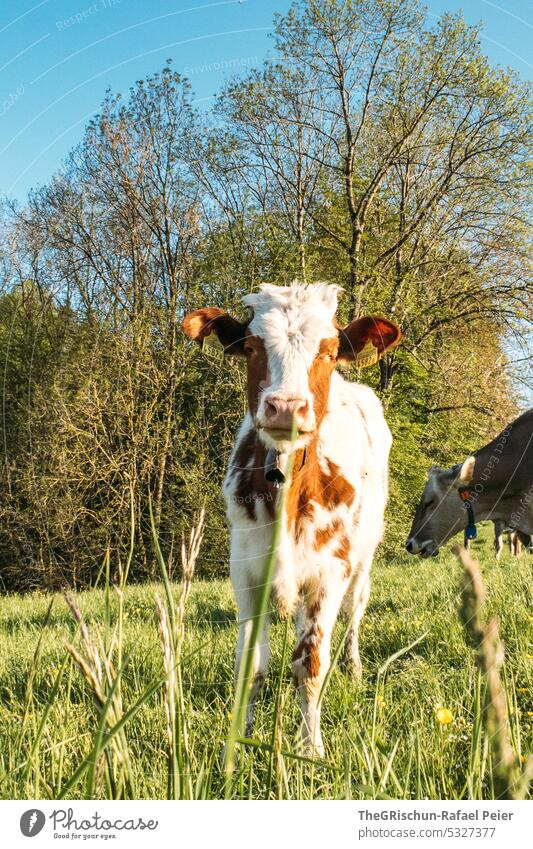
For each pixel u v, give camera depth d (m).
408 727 2.78
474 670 3.33
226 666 3.88
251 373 3.52
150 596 5.91
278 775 2.02
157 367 6.55
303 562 3.56
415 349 17.33
